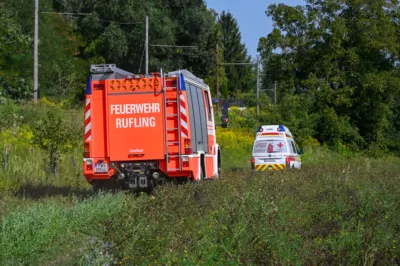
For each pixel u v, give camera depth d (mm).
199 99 17672
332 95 37656
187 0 57906
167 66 56062
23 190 16562
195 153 16328
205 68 61219
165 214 9984
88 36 53125
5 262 9008
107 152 15617
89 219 11836
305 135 39156
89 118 15711
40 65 39781
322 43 37938
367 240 8969
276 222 9648
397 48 37469
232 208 9969
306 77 38625
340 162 33812
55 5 53625
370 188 14031
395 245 9062
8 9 42094
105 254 8438
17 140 22578
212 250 8648
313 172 20000
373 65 38000
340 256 8695
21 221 10398
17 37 37562
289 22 37844
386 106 39219
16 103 32625
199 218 11281
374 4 36719
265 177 16438
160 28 53562
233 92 88500
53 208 11727
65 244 10312
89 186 18766
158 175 15609
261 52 38625
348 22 37312
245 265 8359
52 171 18422
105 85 15648
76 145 19047
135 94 15617
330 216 11570
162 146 15516
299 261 8375
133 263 8227
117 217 9352
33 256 9516
